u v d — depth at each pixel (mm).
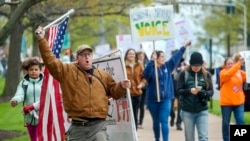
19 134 16703
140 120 19469
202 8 47594
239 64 14180
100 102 9250
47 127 10391
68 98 9227
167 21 14766
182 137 17125
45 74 10336
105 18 43875
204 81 12406
